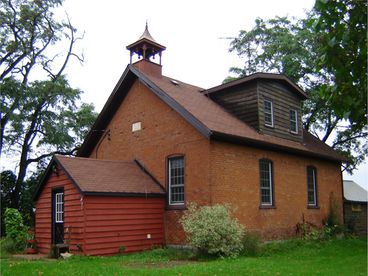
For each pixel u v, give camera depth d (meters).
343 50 6.73
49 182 16.94
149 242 16.39
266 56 29.98
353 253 15.91
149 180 17.80
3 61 29.47
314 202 21.78
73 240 14.94
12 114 27.22
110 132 20.94
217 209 14.72
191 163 16.62
